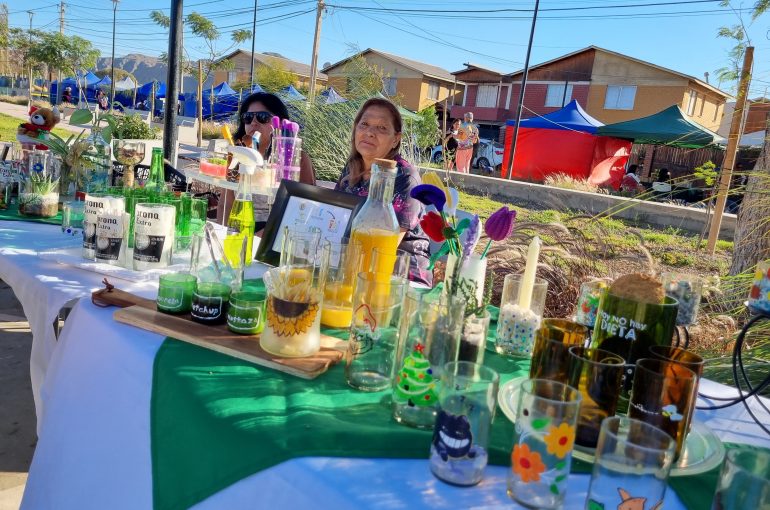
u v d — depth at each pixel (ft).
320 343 3.62
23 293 4.74
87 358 3.73
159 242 4.89
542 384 2.39
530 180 49.34
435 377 2.73
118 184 7.71
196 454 2.65
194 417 2.79
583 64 82.48
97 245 4.98
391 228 4.16
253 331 3.62
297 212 5.61
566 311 9.40
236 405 2.79
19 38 124.47
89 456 3.29
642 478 2.07
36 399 4.50
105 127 7.49
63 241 5.87
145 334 3.67
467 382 2.33
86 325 3.89
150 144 13.47
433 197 3.67
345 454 2.43
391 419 2.82
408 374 2.76
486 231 3.54
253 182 7.60
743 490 2.12
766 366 6.50
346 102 24.07
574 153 46.98
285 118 11.36
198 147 48.70
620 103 80.79
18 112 70.33
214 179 8.04
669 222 26.48
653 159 56.65
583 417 2.69
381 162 4.11
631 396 2.78
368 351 3.14
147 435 2.98
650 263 10.07
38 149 7.66
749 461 2.21
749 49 13.70
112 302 4.12
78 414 3.53
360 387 3.13
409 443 2.57
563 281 9.75
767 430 3.32
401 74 105.91
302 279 3.36
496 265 9.76
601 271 9.94
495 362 3.92
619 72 80.12
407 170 6.43
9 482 6.26
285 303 3.30
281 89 30.68
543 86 86.43
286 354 3.32
